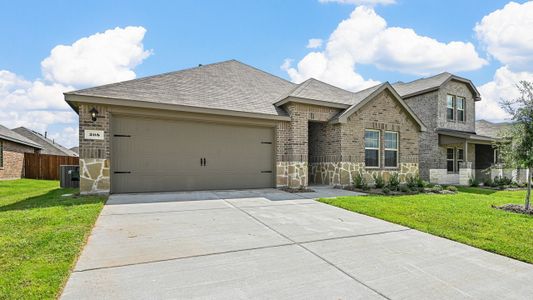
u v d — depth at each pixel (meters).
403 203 8.20
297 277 3.32
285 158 11.67
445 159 17.53
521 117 7.81
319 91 13.20
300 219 6.21
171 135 9.93
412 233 5.26
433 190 11.62
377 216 6.53
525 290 3.11
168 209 6.99
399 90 20.16
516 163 7.83
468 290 3.10
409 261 3.89
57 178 20.44
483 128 20.77
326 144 12.95
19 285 2.91
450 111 18.20
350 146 12.37
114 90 9.35
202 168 10.37
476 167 19.56
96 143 8.85
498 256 4.14
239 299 2.80
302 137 11.78
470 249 4.43
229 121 10.62
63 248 3.98
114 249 4.12
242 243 4.51
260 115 10.88
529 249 4.36
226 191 10.31
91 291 2.88
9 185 14.45
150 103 9.16
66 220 5.48
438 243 4.71
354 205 7.75
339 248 4.37
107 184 8.95
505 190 13.63
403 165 13.84
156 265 3.58
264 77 14.71
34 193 10.34
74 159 20.88
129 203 7.66
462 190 13.09
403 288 3.11
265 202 8.21
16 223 5.25
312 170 13.83
